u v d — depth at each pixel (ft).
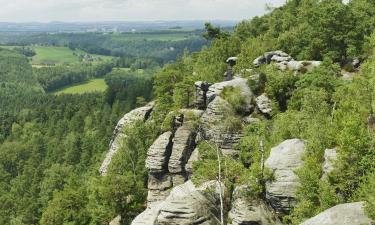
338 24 328.08
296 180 165.78
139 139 322.96
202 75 379.35
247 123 260.62
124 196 269.23
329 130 175.52
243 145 230.89
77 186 366.22
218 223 173.17
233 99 266.77
